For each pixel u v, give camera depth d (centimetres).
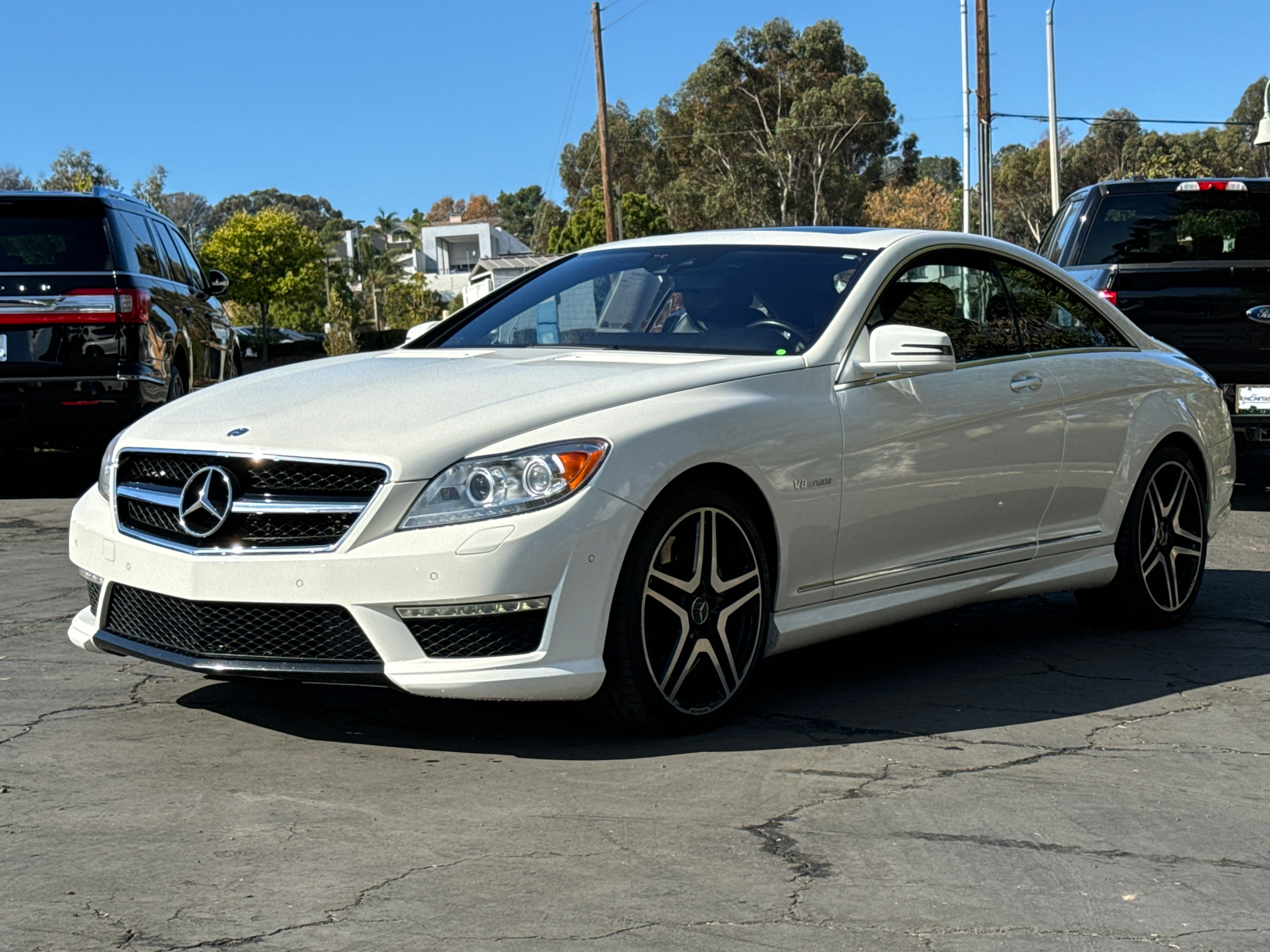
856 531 423
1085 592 554
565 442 353
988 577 479
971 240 497
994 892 276
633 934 253
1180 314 894
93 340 895
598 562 351
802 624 412
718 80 7212
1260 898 276
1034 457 486
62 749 365
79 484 1015
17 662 461
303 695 420
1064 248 944
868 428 424
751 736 383
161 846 295
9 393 884
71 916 258
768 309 447
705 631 383
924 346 423
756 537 394
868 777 349
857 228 498
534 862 288
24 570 649
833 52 7194
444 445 350
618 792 334
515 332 480
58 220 902
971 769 358
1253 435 903
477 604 341
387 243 12062
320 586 343
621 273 490
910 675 463
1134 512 536
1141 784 349
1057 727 401
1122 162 7662
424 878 278
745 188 7019
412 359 439
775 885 277
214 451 362
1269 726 408
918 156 7650
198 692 424
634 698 366
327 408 376
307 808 320
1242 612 589
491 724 391
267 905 264
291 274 6588
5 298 884
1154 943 254
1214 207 909
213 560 354
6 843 296
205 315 1102
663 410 374
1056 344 515
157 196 9000
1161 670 479
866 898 271
